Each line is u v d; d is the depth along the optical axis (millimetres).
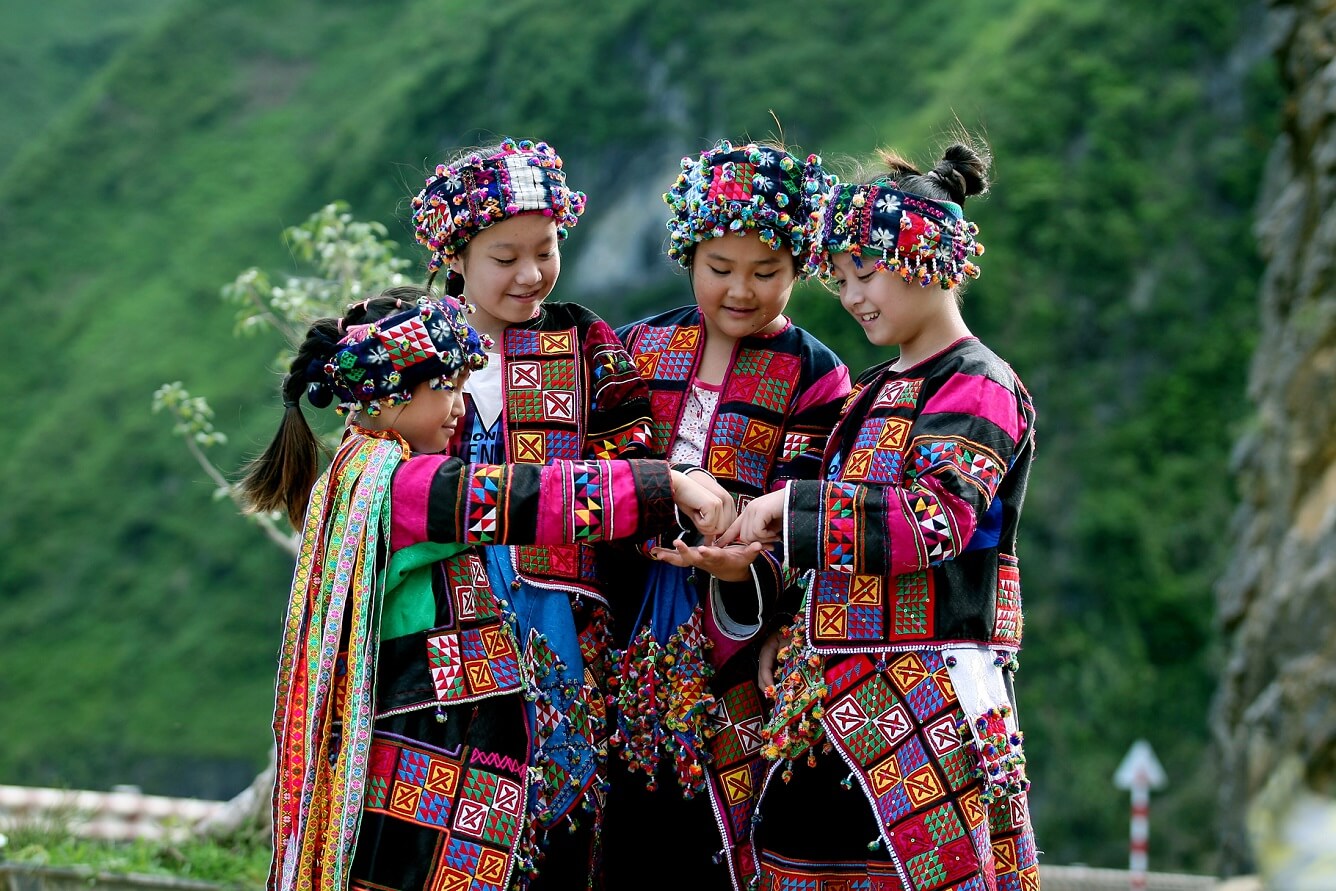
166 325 83875
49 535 76125
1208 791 52219
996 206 63562
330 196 88125
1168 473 59688
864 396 4113
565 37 84062
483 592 3904
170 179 93250
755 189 4137
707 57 80250
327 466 3918
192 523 74812
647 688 4219
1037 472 59844
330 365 3875
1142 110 65375
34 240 92500
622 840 4375
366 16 101688
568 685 4105
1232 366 61250
